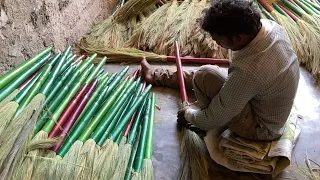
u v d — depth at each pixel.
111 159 1.91
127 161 1.96
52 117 2.00
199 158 2.17
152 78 2.80
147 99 2.57
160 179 2.09
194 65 3.08
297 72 1.82
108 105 2.29
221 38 1.69
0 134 1.72
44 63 2.47
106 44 3.29
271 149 2.03
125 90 2.48
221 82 2.00
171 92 2.78
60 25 3.00
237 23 1.59
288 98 1.85
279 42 1.72
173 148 2.29
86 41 3.33
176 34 3.27
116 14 3.64
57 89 2.24
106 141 2.02
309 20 3.36
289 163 2.00
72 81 2.34
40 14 2.68
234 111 1.83
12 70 2.24
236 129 2.06
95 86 2.44
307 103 2.66
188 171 2.12
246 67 1.69
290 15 3.52
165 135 2.39
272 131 2.00
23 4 2.47
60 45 3.03
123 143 2.09
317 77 2.90
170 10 3.51
